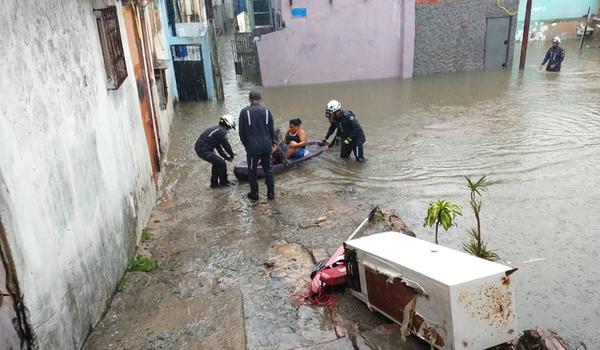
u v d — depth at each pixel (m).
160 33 12.91
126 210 5.72
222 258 5.79
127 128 6.30
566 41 22.05
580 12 21.81
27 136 3.33
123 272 5.32
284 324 4.41
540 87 14.69
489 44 17.73
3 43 3.11
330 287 4.79
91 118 4.75
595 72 16.33
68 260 3.83
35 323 3.21
